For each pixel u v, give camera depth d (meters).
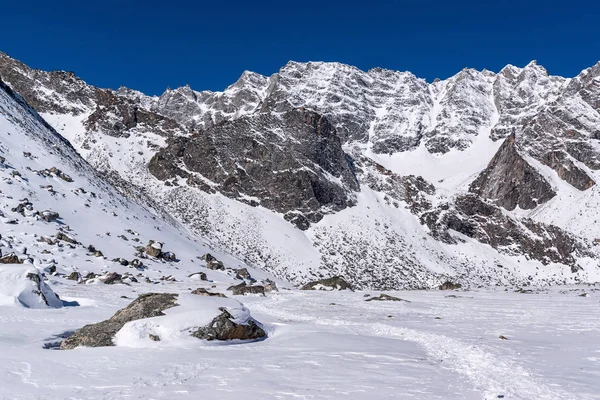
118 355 15.08
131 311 19.38
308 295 46.16
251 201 137.50
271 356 15.05
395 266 119.00
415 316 29.00
